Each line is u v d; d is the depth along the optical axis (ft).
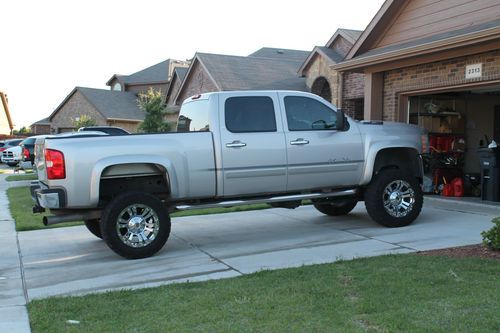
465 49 32.50
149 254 22.88
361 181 27.04
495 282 16.49
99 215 22.88
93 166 21.70
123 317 14.97
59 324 14.64
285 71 87.45
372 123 27.84
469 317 13.58
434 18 37.11
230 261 21.80
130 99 139.03
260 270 19.86
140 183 23.63
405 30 39.91
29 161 76.54
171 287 17.92
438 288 16.15
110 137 22.36
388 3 39.40
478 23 33.60
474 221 28.53
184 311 15.21
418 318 13.70
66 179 21.39
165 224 22.98
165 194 23.86
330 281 17.53
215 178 23.77
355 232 26.73
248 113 24.68
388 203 27.22
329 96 75.15
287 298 15.89
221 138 23.86
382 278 17.48
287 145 25.05
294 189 25.70
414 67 37.99
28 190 56.29
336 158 26.13
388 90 40.83
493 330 12.73
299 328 13.47
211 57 87.25
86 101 132.98
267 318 14.30
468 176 40.45
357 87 64.13
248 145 24.27
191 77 93.61
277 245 24.59
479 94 44.55
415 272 18.01
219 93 24.45
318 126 26.17
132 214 22.50
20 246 26.68
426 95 41.81
